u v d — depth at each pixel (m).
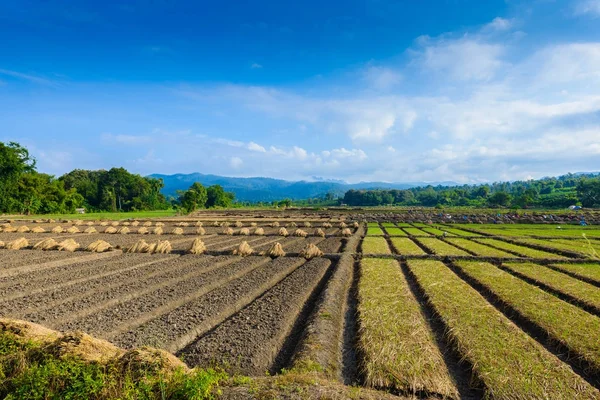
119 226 53.91
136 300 15.17
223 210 126.44
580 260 25.80
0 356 7.95
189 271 21.02
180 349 10.84
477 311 13.76
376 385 8.69
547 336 11.85
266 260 25.92
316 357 9.82
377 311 13.72
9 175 79.56
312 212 115.19
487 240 40.88
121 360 7.72
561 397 7.94
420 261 25.70
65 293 16.00
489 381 8.57
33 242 34.38
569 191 182.25
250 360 9.71
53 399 6.61
